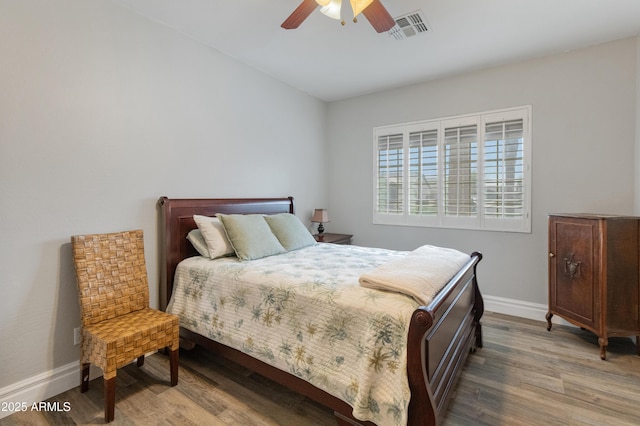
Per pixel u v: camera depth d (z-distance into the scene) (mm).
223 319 2090
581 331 2877
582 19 2422
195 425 1701
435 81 3666
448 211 3631
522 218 3225
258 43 2830
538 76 3096
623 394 1945
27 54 1828
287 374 1769
